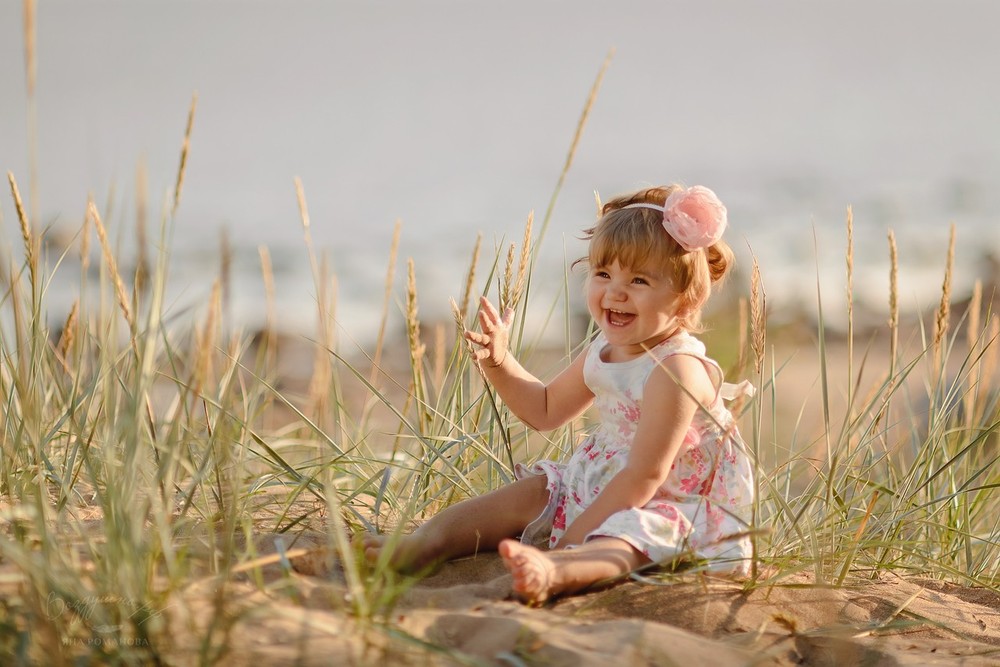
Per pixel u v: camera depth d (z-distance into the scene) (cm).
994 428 362
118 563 228
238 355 401
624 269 312
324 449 414
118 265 313
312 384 502
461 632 242
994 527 384
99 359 339
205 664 205
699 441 315
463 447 374
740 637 266
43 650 207
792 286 1068
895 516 349
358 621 228
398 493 386
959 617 297
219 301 287
